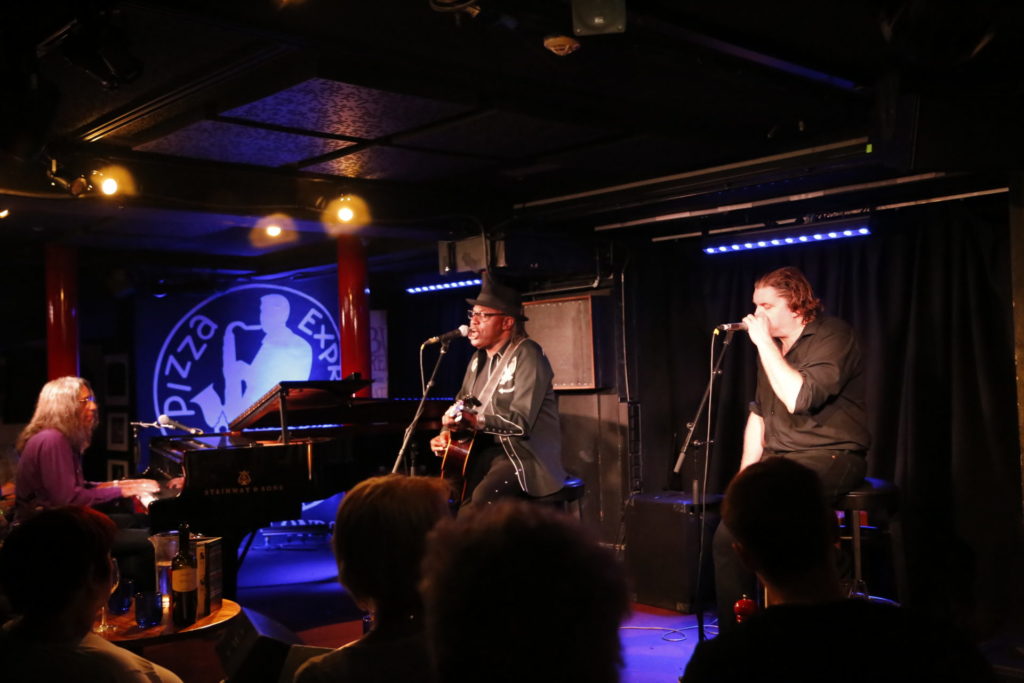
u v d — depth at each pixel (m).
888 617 1.28
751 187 4.48
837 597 1.54
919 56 2.58
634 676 3.89
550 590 0.84
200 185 4.35
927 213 4.86
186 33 2.83
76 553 1.80
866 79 3.28
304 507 8.13
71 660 1.76
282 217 4.61
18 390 8.07
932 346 4.87
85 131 3.81
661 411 5.85
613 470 5.66
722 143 4.04
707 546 5.07
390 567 1.31
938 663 1.23
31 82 2.70
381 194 4.87
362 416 5.29
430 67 3.18
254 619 1.57
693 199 4.83
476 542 0.88
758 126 3.97
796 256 5.46
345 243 6.60
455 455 4.39
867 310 5.16
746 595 3.83
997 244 4.62
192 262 7.61
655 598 5.09
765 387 4.06
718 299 5.77
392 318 8.48
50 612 1.79
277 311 8.15
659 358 5.88
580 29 2.46
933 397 4.85
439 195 5.06
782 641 1.27
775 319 3.94
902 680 1.21
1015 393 4.54
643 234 5.81
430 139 3.96
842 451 3.80
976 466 4.64
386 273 8.14
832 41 2.97
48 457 4.39
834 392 3.75
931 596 4.72
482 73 3.25
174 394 7.71
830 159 3.93
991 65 2.86
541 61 3.13
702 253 5.86
